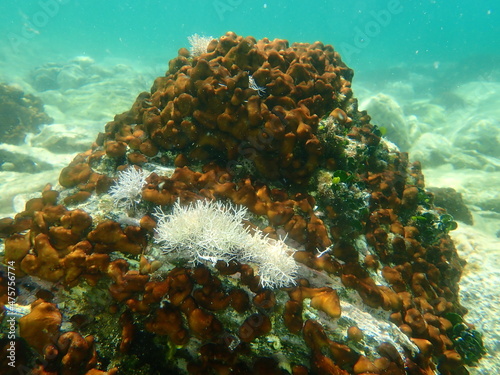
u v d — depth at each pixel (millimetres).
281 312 246
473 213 675
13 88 974
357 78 2365
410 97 1866
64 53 2697
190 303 233
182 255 252
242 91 295
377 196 330
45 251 242
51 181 617
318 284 273
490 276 419
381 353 241
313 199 308
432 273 331
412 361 252
